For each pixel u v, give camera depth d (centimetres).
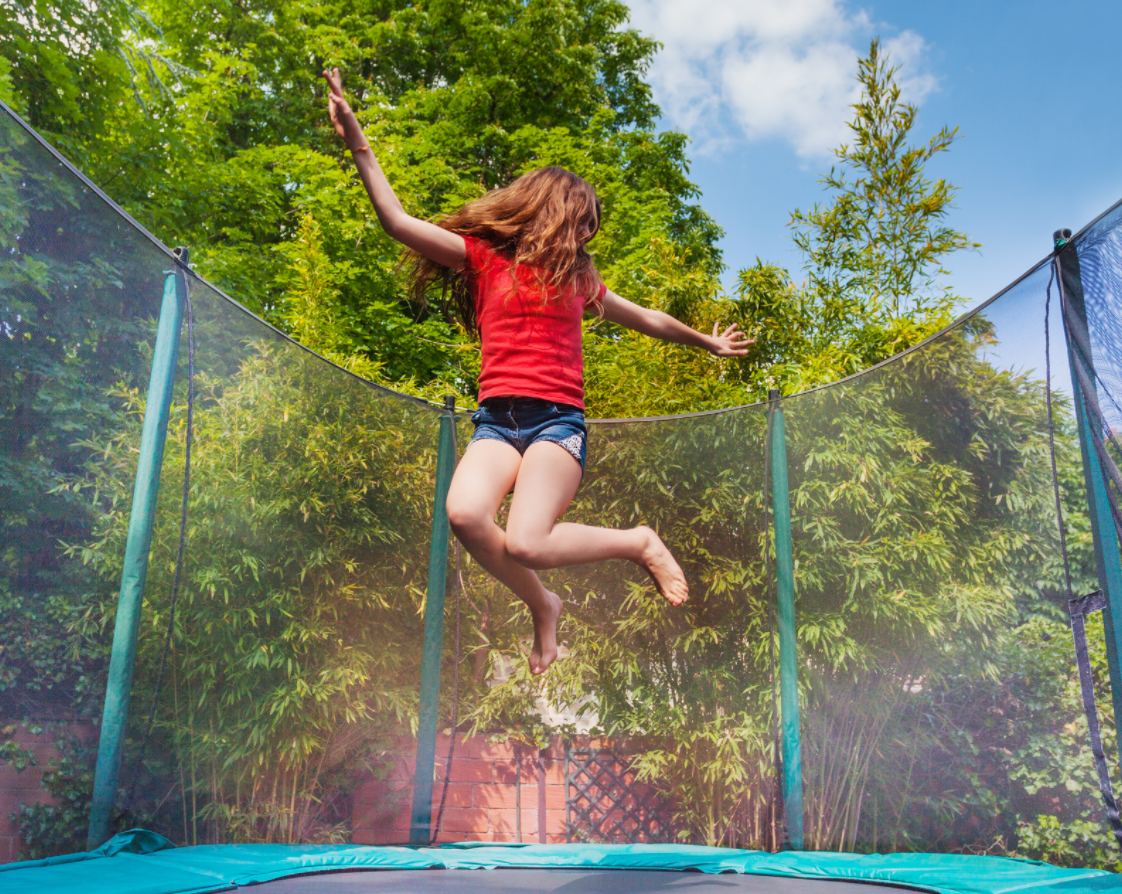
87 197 162
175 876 158
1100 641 178
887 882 197
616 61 1108
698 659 293
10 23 554
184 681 195
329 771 249
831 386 274
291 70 936
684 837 286
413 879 197
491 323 135
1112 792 171
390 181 724
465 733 306
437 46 1023
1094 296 168
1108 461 162
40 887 134
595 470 318
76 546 158
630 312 155
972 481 215
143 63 683
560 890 177
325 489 259
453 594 312
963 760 211
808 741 261
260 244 793
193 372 203
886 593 243
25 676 145
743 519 295
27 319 145
